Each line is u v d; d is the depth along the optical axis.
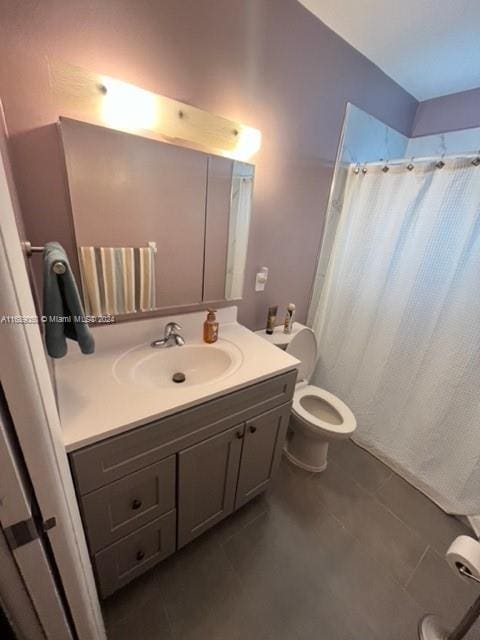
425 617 1.09
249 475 1.31
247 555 1.26
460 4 1.14
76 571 0.55
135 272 1.20
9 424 0.37
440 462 1.60
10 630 0.54
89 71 0.88
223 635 1.02
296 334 1.73
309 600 1.13
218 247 1.41
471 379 1.45
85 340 0.77
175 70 1.03
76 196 0.99
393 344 1.73
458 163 1.38
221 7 1.05
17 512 0.41
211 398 0.99
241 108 1.24
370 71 1.60
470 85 1.71
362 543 1.36
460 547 0.85
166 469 0.96
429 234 1.51
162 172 1.13
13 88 0.81
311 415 1.62
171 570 1.19
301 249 1.80
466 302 1.43
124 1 0.88
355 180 1.79
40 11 0.78
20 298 0.36
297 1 1.20
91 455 0.77
